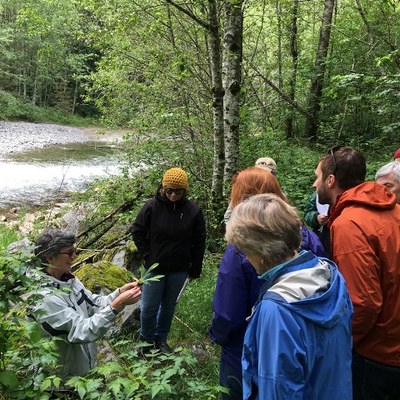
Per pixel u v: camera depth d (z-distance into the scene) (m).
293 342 1.48
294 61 12.18
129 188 8.38
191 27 8.50
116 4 7.34
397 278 2.19
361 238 2.18
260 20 9.92
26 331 2.15
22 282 2.13
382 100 7.64
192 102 8.80
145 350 4.09
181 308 5.02
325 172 2.64
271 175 2.48
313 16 12.73
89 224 8.25
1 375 2.06
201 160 8.28
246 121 8.67
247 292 2.20
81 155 24.11
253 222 1.66
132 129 9.12
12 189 15.15
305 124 11.84
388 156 7.82
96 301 2.85
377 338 2.26
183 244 4.05
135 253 5.78
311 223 3.99
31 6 9.57
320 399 1.56
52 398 2.41
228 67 6.40
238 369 2.31
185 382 2.31
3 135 29.78
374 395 2.32
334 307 1.59
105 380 2.49
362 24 10.08
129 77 9.31
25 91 44.84
